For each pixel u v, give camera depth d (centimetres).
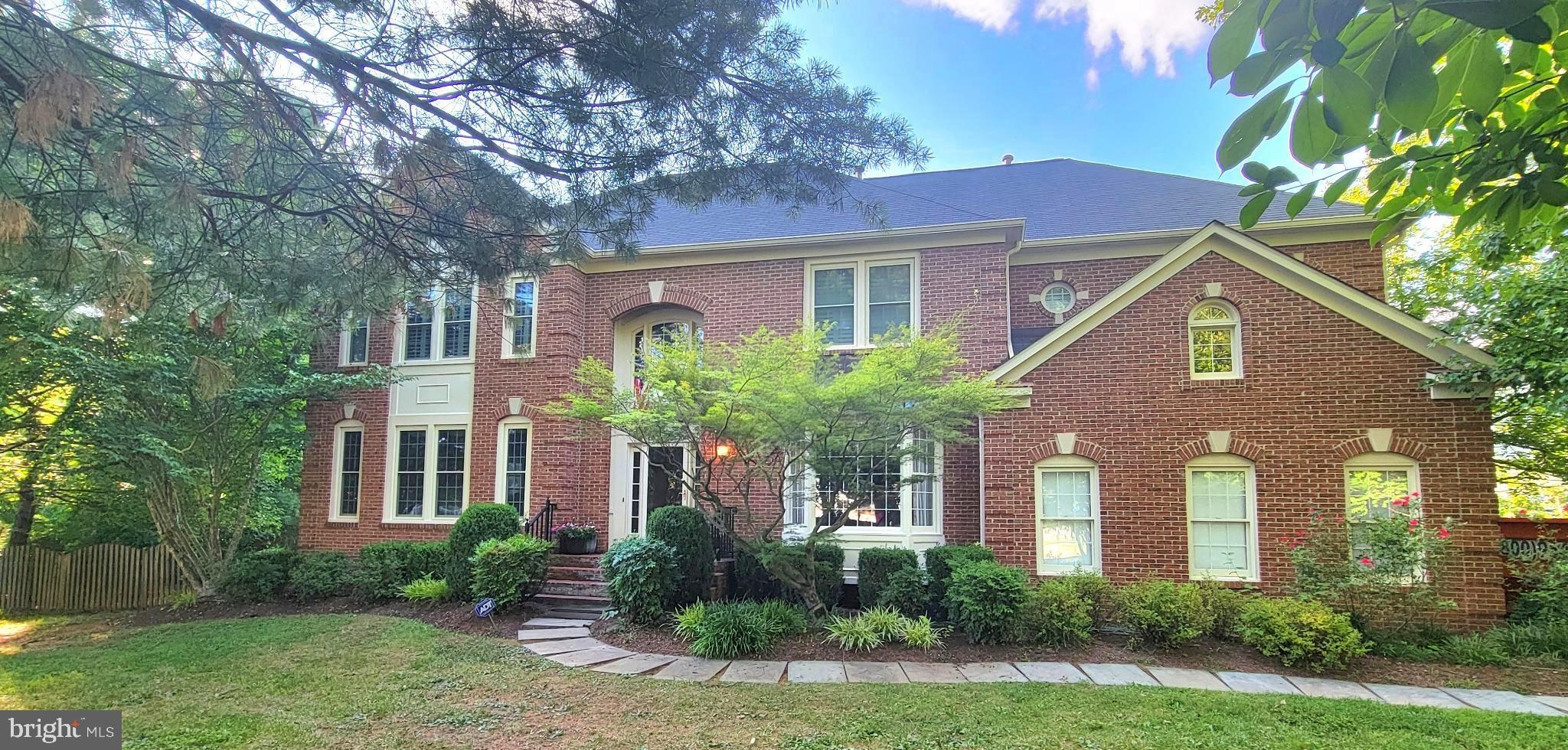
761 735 590
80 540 1456
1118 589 925
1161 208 1432
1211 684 735
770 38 474
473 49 447
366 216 572
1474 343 1032
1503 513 1527
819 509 1224
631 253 630
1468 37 180
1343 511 964
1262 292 1029
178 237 531
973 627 877
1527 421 1294
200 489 1291
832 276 1350
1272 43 171
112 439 1107
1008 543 1054
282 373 1361
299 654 857
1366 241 1241
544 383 1383
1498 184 270
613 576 1016
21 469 1297
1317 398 993
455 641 916
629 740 583
